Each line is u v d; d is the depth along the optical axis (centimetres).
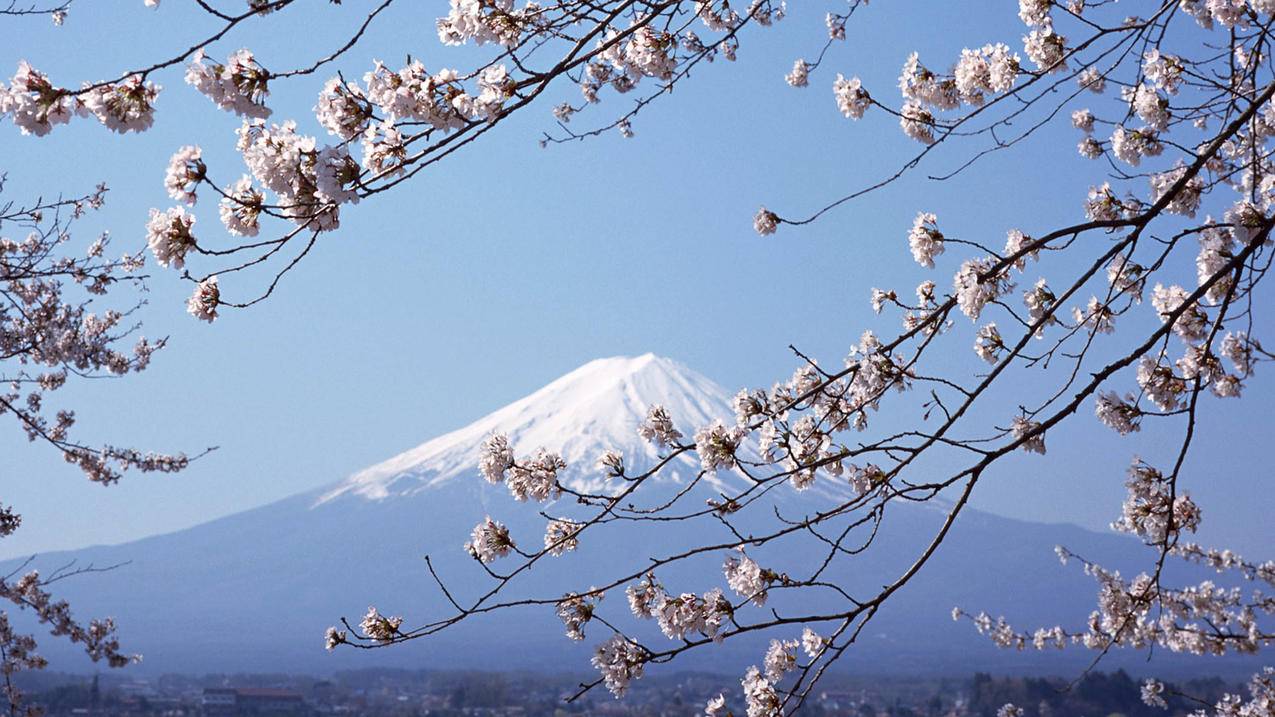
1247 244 418
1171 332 485
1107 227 397
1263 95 392
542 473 410
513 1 375
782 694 385
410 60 336
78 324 964
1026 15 490
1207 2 461
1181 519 484
